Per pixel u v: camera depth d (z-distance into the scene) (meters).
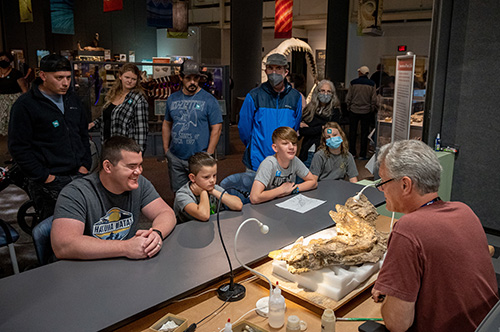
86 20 12.88
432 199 1.27
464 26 3.95
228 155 7.51
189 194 2.29
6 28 13.27
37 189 2.79
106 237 1.90
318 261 1.51
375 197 2.65
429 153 1.26
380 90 6.27
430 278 1.14
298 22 12.77
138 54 12.63
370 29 8.20
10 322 1.24
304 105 4.36
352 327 1.37
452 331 1.15
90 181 1.85
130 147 1.80
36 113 2.64
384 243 1.70
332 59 10.54
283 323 1.37
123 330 1.33
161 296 1.40
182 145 3.46
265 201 2.51
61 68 2.64
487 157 4.00
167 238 1.90
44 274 1.55
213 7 13.98
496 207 4.02
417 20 10.28
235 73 9.80
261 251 1.79
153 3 8.52
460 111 4.10
